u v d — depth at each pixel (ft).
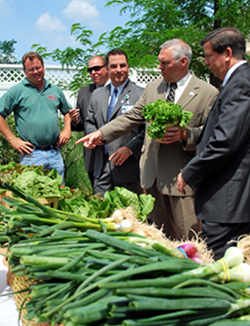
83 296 3.21
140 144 10.84
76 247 3.99
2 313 4.87
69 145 20.20
